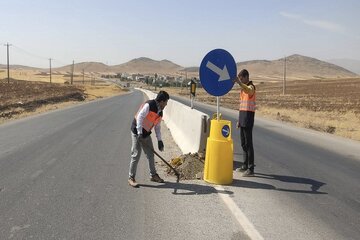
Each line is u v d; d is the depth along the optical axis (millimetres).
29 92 58656
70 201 6738
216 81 8305
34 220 5820
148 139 7906
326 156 11719
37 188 7555
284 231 5488
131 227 5559
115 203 6645
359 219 6059
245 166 9008
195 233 5355
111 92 96875
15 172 8883
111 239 5141
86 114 26703
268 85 141625
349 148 13531
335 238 5297
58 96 50562
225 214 6137
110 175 8664
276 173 9133
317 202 6887
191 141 11023
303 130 19141
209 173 8023
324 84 128000
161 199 6891
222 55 8266
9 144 12953
